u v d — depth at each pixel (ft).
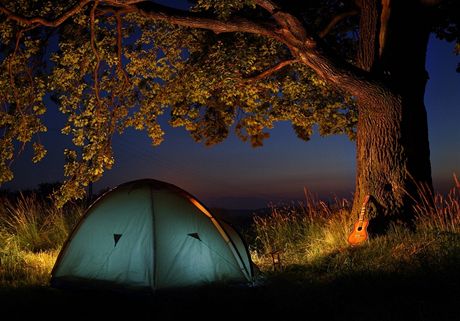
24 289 22.40
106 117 35.60
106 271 22.85
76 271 23.30
